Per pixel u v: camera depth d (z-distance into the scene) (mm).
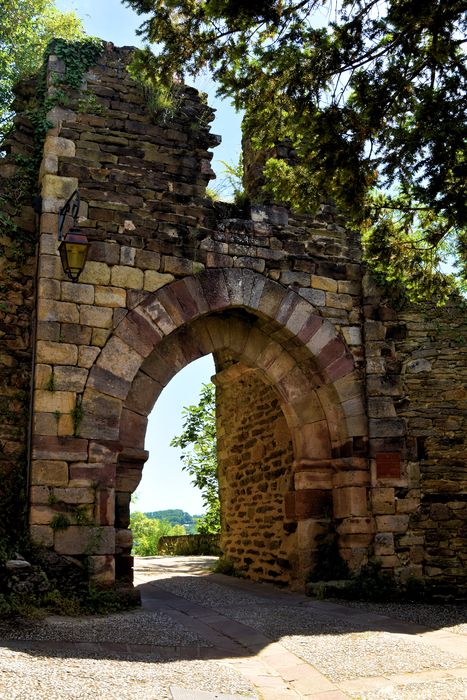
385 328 8883
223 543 11164
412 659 5223
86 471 7000
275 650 5438
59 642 5059
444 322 9062
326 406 8812
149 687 4230
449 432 8797
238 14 5621
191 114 8406
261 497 9914
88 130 7859
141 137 8086
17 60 11055
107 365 7336
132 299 7625
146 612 6621
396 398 8742
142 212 7887
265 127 6500
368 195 6574
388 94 5742
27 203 7742
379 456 8500
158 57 6215
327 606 7363
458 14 5168
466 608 7617
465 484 8695
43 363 7090
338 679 4801
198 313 7941
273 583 9250
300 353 8703
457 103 5426
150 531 33188
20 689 3850
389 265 7328
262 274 8422
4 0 11133
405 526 8406
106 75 8094
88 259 7508
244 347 8688
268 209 8664
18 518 6949
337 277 8844
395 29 5516
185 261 7984
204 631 5957
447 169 5629
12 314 7441
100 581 6793
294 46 5734
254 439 10297
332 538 8594
